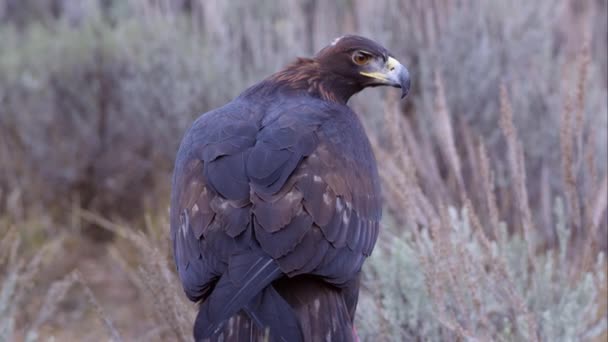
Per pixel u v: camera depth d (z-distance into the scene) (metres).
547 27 12.99
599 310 9.25
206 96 13.04
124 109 13.29
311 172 6.45
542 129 11.82
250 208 6.21
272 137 6.55
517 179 8.86
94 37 13.71
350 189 6.61
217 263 6.15
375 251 8.62
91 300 8.61
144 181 13.19
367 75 7.80
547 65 12.54
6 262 11.20
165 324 8.62
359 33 12.99
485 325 7.76
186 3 15.41
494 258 8.10
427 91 12.41
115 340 8.52
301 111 6.96
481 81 12.31
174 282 8.15
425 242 8.54
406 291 8.31
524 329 7.97
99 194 13.16
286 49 13.05
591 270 8.83
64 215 12.97
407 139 11.22
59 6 17.12
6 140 13.27
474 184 10.99
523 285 8.69
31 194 13.08
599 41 13.87
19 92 13.37
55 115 13.39
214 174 6.40
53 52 13.64
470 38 12.67
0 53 14.52
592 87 12.13
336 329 6.32
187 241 6.38
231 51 13.41
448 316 8.05
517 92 12.17
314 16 13.53
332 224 6.35
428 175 10.92
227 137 6.65
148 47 13.28
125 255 11.84
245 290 5.90
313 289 6.40
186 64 13.14
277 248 6.07
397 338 8.17
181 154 6.86
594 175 9.19
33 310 10.82
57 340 10.40
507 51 12.62
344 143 6.82
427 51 12.70
